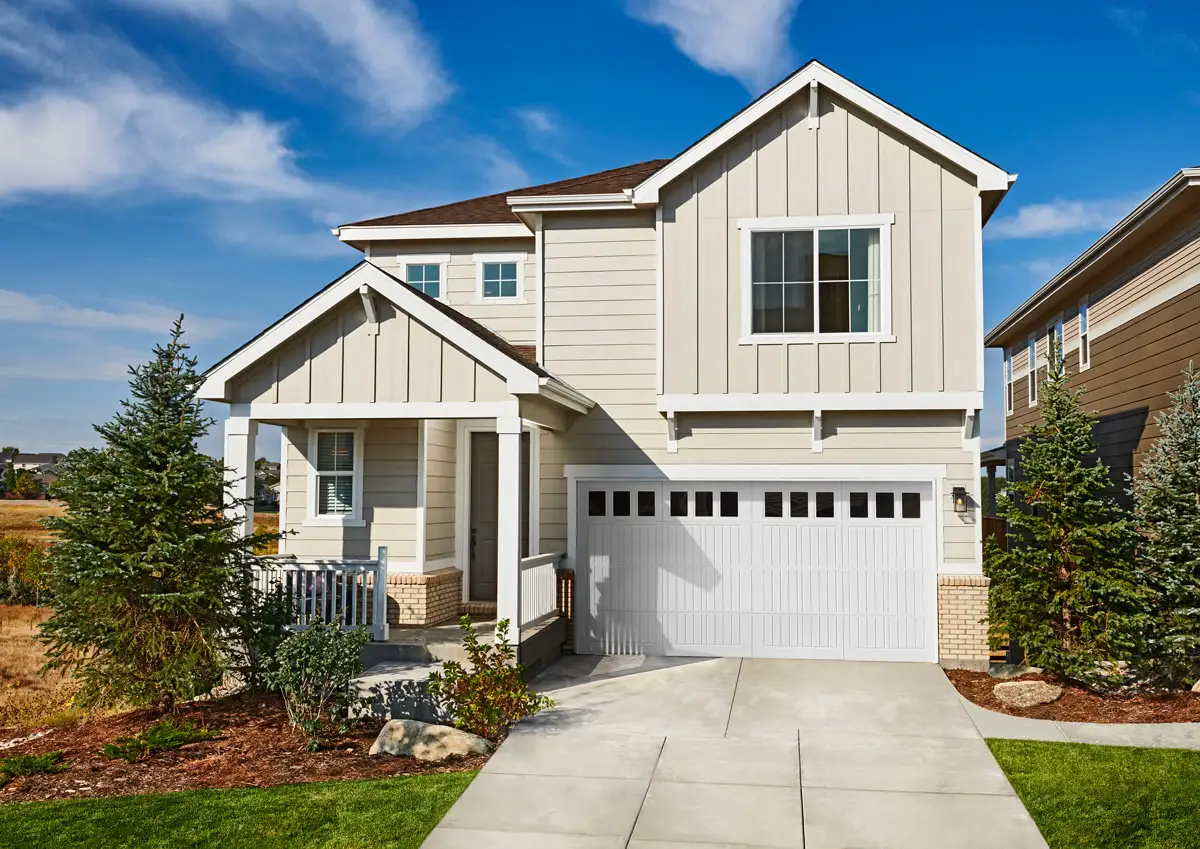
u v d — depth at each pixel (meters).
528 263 16.12
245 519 12.49
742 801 8.05
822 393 13.70
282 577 12.75
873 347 13.63
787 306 13.90
